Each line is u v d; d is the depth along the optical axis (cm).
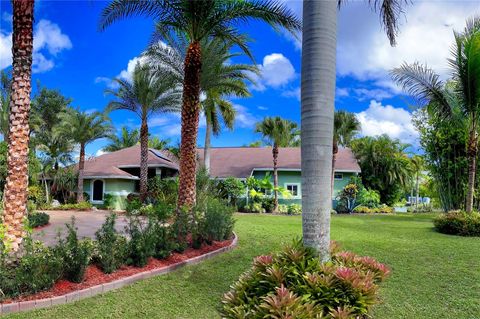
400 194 3300
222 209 1001
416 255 847
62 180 2516
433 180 1877
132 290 592
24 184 596
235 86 1731
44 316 480
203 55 1477
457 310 524
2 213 589
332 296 388
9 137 597
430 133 1780
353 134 2931
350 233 1208
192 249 847
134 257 695
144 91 2167
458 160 1672
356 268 470
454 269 727
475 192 1631
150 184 2403
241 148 3228
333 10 451
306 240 445
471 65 1230
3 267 527
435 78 1353
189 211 911
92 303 531
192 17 1042
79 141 2392
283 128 2548
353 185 2675
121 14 1055
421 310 525
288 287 404
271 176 2797
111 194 2506
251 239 1049
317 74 441
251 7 1041
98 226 1400
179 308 532
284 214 2298
